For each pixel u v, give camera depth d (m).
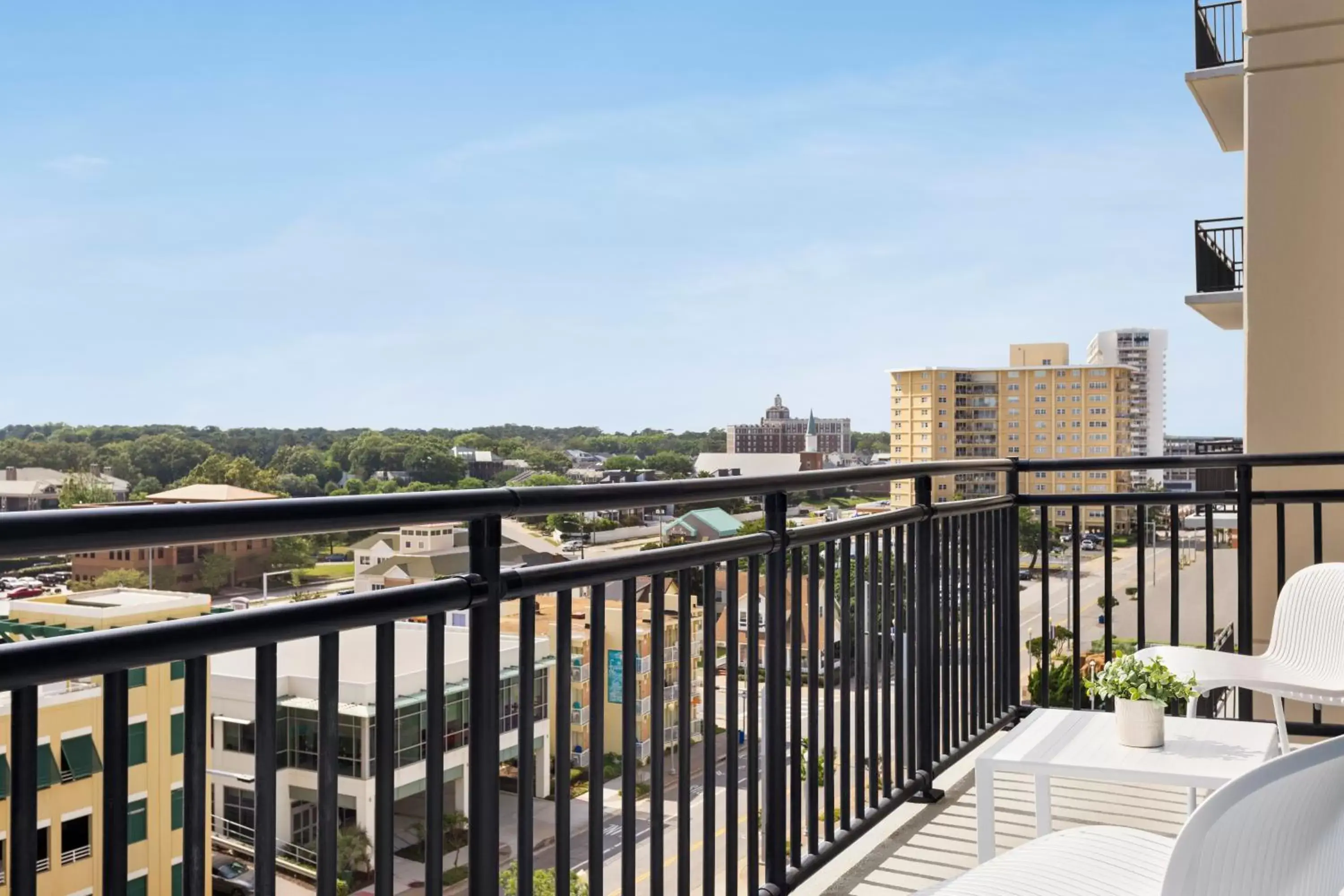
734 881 2.16
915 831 2.98
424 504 1.35
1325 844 1.24
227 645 1.15
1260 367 5.64
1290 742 3.89
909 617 3.08
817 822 2.52
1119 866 1.65
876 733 2.82
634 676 1.85
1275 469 5.54
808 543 2.42
